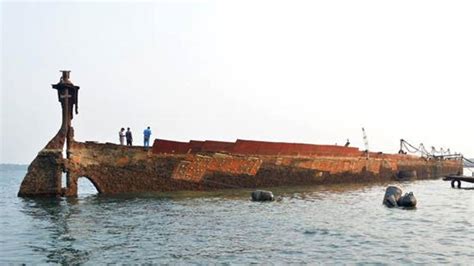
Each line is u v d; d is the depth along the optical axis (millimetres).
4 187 43938
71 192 24266
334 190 32906
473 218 18828
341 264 11203
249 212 19984
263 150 31750
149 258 11750
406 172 47500
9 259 11648
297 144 34344
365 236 14680
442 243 13633
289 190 31766
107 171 25109
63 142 24188
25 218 17812
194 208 20969
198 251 12523
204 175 28375
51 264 11172
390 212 20641
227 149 29438
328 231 15523
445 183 44906
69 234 14742
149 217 18203
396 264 11211
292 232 15320
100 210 19984
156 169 26391
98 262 11352
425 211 21156
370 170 43125
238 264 11211
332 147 37938
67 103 24328
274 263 11305
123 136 26750
